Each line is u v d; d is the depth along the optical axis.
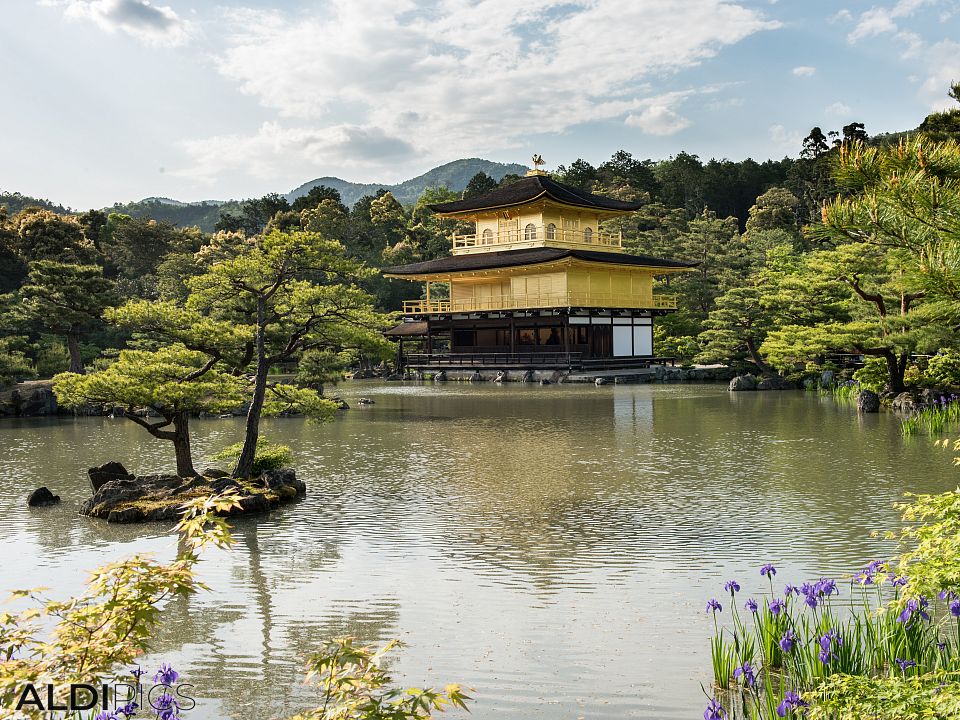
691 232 84.81
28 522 17.33
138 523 17.09
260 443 22.97
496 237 75.06
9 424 38.19
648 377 60.72
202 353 21.80
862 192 7.68
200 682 9.27
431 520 16.89
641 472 21.98
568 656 9.76
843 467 21.88
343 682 5.30
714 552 13.98
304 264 20.97
